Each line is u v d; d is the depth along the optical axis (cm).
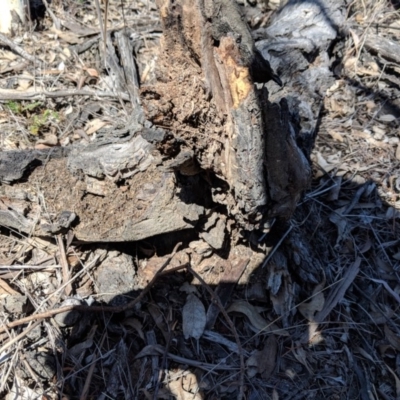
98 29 129
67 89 111
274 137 62
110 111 107
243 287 81
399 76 122
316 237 91
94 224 77
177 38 61
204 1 57
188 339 77
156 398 72
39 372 71
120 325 77
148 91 59
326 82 112
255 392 74
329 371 78
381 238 93
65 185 78
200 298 80
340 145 106
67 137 101
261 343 79
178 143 64
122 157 74
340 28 123
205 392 73
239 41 60
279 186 66
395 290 88
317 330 81
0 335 72
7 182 77
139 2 142
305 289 85
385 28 134
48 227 76
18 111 103
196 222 75
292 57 106
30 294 76
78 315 74
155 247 82
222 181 70
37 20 132
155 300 79
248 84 58
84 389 70
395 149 107
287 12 122
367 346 82
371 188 99
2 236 81
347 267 89
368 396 77
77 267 79
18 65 116
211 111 62
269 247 83
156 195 74
